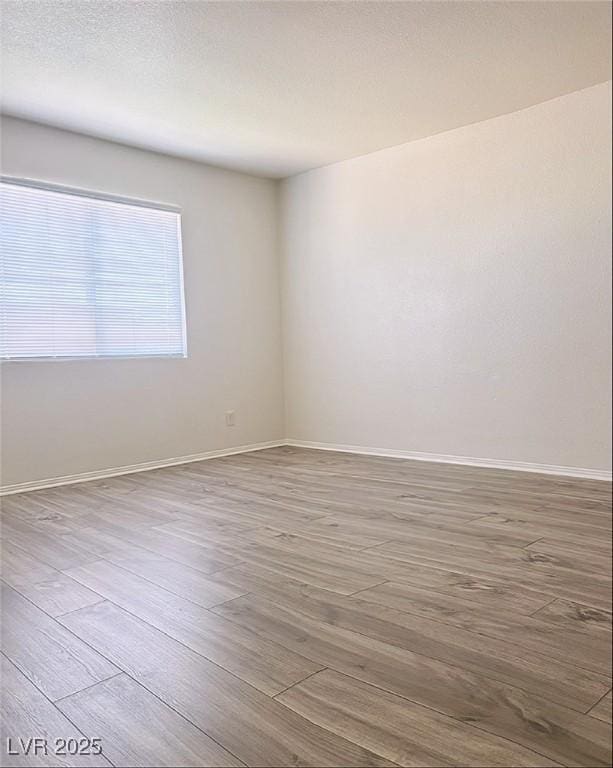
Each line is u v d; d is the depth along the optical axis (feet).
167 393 15.71
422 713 4.56
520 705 4.62
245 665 5.36
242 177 17.47
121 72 10.78
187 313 16.12
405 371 15.69
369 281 16.28
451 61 10.75
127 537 9.43
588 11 9.25
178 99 12.01
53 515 10.86
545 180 12.99
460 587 7.01
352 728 4.40
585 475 12.82
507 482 12.57
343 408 17.20
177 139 14.38
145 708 4.74
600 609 6.31
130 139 14.29
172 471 14.92
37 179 13.12
